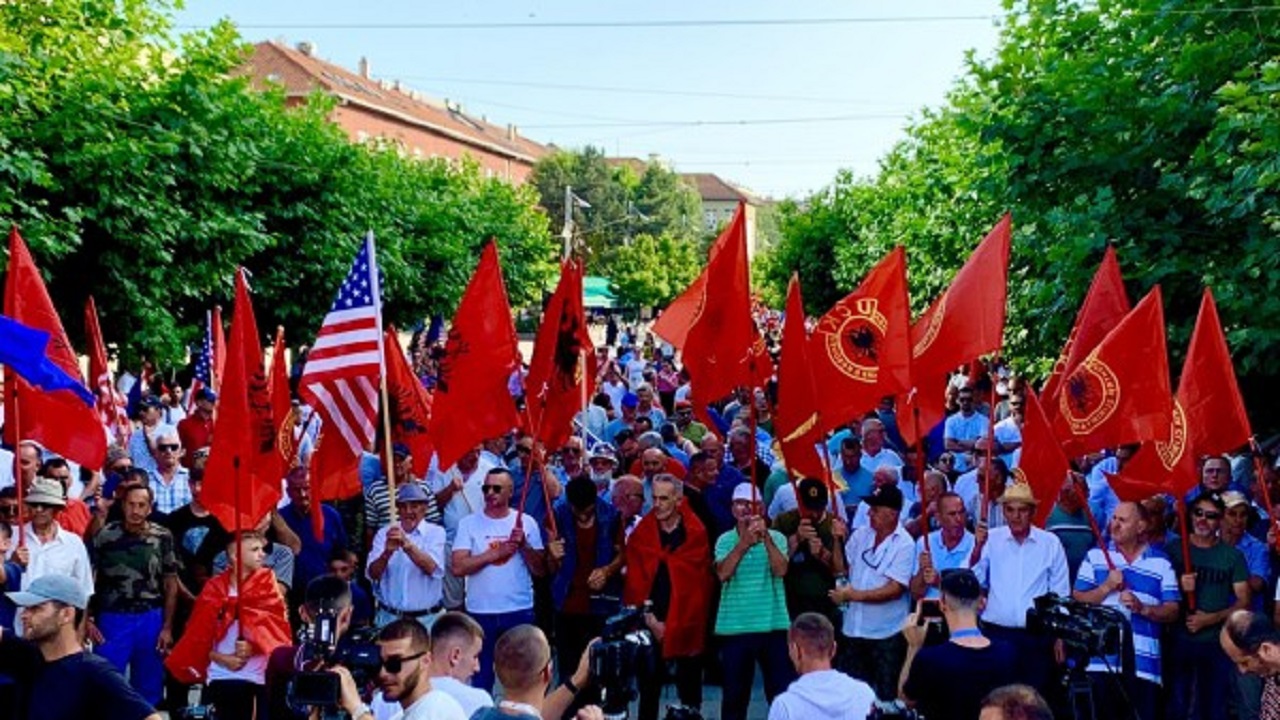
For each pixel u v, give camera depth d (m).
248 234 16.59
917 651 6.26
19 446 8.21
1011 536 8.02
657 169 106.88
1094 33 12.26
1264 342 9.53
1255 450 9.12
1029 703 4.60
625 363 30.89
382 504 10.59
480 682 8.89
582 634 9.23
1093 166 11.22
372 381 9.23
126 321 15.56
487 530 9.02
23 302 9.31
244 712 7.49
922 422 10.02
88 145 13.98
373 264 8.96
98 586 8.62
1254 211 10.09
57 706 5.59
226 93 16.56
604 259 89.00
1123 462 10.77
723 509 10.59
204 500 7.76
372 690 6.04
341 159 21.20
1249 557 8.81
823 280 40.91
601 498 9.86
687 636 8.65
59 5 17.28
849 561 8.72
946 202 19.86
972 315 8.78
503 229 38.38
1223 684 8.14
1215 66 10.79
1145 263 10.68
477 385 9.45
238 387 7.77
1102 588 8.05
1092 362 8.45
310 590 6.41
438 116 80.62
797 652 5.94
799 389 8.76
